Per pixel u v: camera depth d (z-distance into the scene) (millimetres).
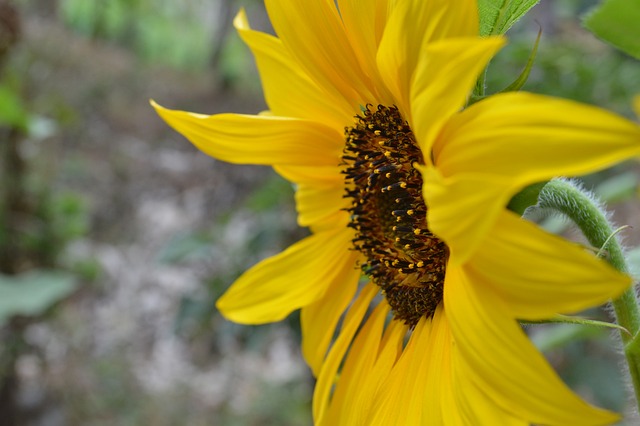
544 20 701
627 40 180
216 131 238
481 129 160
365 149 229
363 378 237
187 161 1575
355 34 215
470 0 176
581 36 689
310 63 228
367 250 241
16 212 716
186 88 2209
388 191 228
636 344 184
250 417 877
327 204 253
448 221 160
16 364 793
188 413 887
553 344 337
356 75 225
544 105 151
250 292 258
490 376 169
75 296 1018
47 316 809
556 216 215
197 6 2920
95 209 1304
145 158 1567
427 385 201
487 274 167
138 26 2387
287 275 256
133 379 937
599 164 144
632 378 187
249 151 240
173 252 561
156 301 1074
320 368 258
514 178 153
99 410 871
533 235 162
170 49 2623
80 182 1378
